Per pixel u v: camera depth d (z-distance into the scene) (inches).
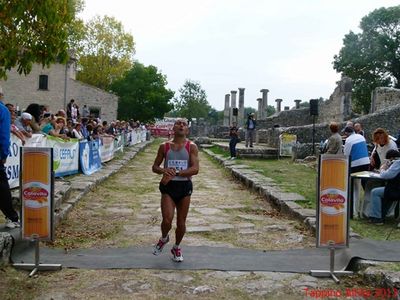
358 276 221.9
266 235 311.0
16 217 270.1
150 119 2300.7
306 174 634.8
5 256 230.8
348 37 2070.6
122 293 198.7
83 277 216.7
